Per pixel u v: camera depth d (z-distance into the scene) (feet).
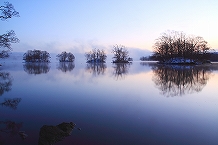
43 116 28.04
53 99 38.65
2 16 58.65
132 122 26.05
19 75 87.35
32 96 41.39
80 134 21.91
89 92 46.24
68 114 29.09
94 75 89.97
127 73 102.32
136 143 20.11
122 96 42.01
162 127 24.53
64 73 100.53
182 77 78.74
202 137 21.84
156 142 20.44
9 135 21.53
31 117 27.61
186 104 35.78
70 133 22.08
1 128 23.50
